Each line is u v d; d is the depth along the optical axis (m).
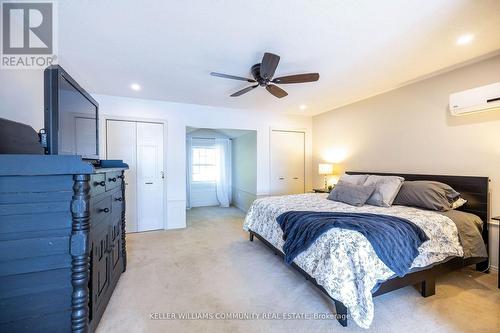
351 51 2.25
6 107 1.67
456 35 1.97
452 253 2.06
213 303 1.91
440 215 2.23
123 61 2.49
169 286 2.17
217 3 1.57
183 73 2.82
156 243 3.39
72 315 1.21
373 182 2.98
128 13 1.68
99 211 1.56
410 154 3.19
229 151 6.59
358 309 1.54
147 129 4.04
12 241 1.11
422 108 3.03
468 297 1.98
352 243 1.65
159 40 2.06
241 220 4.84
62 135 1.42
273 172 5.06
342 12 1.67
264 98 3.93
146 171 4.05
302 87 3.35
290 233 2.14
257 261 2.74
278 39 2.04
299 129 5.23
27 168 1.09
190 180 6.29
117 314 1.75
